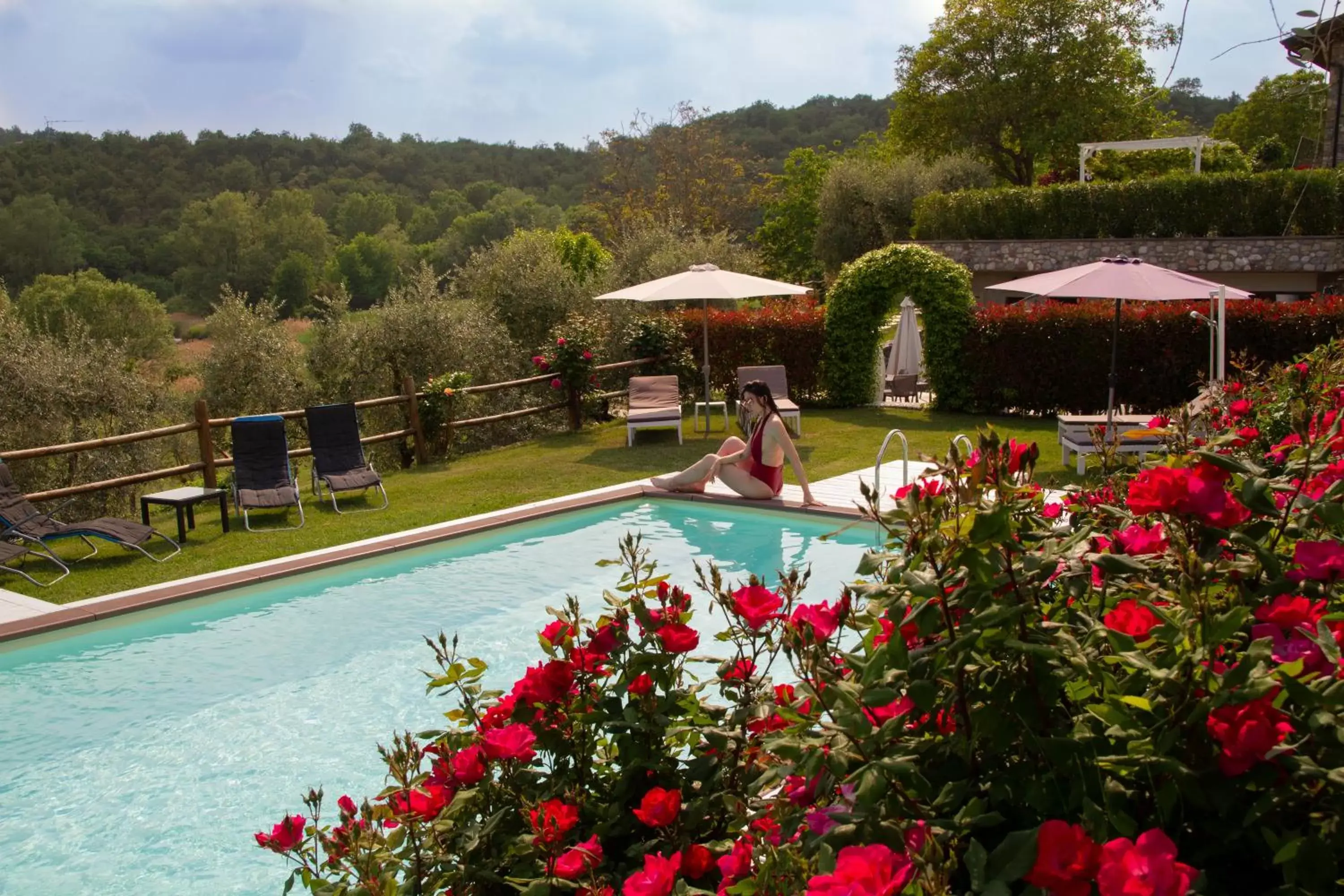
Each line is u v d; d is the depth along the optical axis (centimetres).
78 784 494
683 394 1641
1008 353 1431
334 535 923
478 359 1622
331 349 1641
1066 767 144
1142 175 3378
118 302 4162
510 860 221
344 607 743
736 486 988
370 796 472
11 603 749
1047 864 122
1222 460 155
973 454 166
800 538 895
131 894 405
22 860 431
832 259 3309
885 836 144
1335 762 137
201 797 479
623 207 4428
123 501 1380
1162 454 238
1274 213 2181
